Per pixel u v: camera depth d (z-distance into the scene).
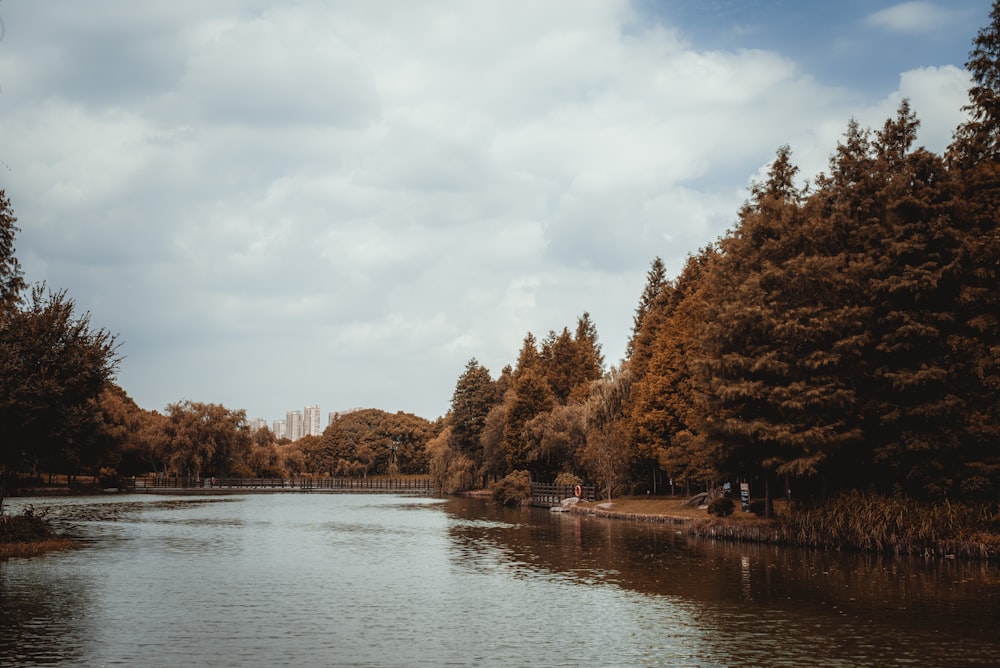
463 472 98.00
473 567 27.95
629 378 64.19
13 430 31.42
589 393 71.25
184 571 26.88
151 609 19.59
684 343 53.62
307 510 66.69
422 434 165.25
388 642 16.02
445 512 63.88
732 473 38.50
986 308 31.42
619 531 43.03
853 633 16.67
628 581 24.25
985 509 29.59
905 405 32.00
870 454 34.66
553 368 99.62
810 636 16.44
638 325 97.25
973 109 33.59
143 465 113.81
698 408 47.75
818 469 34.75
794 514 35.09
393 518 55.91
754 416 35.84
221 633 16.78
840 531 32.00
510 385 103.44
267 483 112.12
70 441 33.31
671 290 71.06
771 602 20.36
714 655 14.93
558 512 63.00
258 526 47.81
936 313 31.55
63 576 25.33
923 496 32.12
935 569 26.08
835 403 32.28
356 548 34.75
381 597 21.58
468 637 16.48
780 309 35.09
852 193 36.47
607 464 59.28
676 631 17.00
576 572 26.44
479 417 101.12
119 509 64.56
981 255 31.30
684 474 50.78
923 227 32.00
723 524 37.88
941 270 30.75
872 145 37.53
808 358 33.03
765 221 38.09
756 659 14.62
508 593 22.20
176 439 104.19
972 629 16.98
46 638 16.19
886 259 32.38
